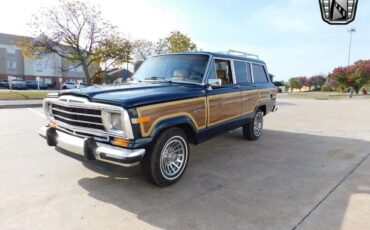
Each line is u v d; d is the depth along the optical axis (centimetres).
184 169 402
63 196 343
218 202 333
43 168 441
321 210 314
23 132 727
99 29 2411
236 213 306
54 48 2470
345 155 546
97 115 335
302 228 277
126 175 414
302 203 331
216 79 441
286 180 407
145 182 390
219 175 426
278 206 323
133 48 2720
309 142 661
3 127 803
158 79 479
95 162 359
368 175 430
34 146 578
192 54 493
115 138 329
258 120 681
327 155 545
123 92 363
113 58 2492
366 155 548
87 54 2442
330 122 1002
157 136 357
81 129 357
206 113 440
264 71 709
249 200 339
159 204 326
